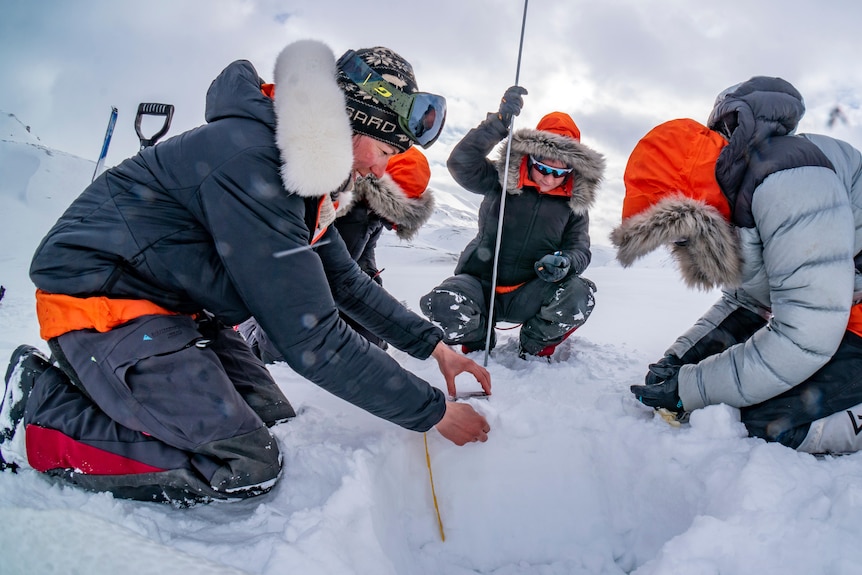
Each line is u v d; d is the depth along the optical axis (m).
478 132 2.52
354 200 2.72
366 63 1.42
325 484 1.47
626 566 1.62
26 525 1.15
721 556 1.24
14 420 1.45
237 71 1.39
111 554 1.10
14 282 7.92
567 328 2.61
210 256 1.37
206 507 1.40
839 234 1.46
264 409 1.71
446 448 1.81
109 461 1.35
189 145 1.30
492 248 2.70
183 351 1.38
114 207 1.33
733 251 1.62
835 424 1.59
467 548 1.72
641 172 1.71
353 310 1.82
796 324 1.50
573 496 1.81
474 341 2.73
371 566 1.25
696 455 1.63
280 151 1.26
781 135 1.58
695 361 2.03
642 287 8.27
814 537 1.23
